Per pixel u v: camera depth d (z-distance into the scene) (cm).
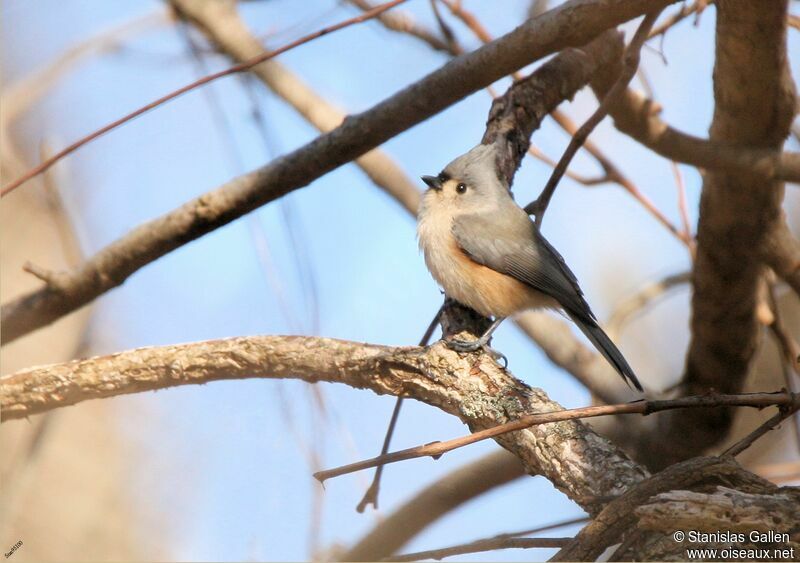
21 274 1248
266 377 805
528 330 1203
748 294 999
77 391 802
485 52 820
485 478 1141
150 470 1213
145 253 918
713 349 1066
